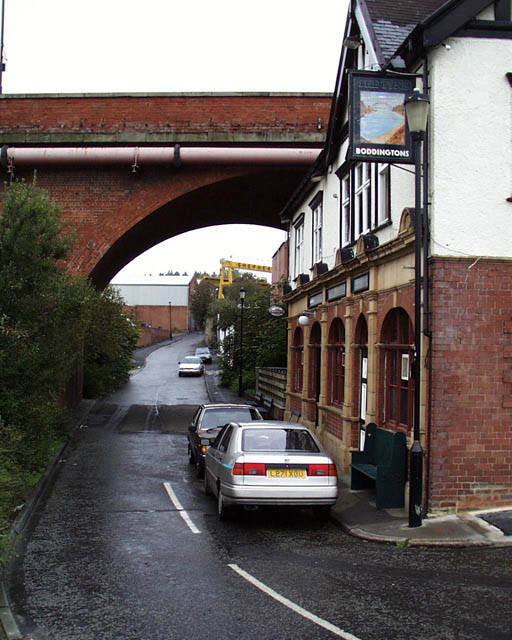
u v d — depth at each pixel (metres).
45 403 12.91
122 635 5.46
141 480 13.75
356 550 8.27
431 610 6.00
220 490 9.95
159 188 22.73
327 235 17.50
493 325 9.79
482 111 9.98
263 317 37.47
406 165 10.98
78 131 22.62
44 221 13.30
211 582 6.90
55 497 11.95
